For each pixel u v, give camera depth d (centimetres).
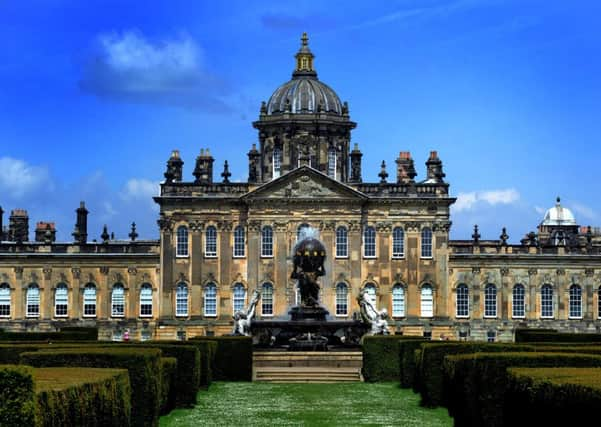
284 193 13112
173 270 13162
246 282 13112
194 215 13150
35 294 13512
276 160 14175
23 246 13500
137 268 13425
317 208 13125
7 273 13512
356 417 5856
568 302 13575
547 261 13550
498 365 4859
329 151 14188
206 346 7250
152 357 5219
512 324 13475
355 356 8456
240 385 7631
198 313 13112
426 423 5625
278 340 8925
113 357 5106
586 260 13562
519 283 13525
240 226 13162
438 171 13425
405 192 13225
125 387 4675
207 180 13262
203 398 6744
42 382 4056
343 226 13138
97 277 13462
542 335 9606
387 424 5584
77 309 13450
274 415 5922
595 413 3434
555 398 3734
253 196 13075
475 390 5044
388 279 13162
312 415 5925
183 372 6309
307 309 9112
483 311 13488
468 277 13462
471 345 6369
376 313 8975
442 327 13188
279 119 14088
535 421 3944
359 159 13762
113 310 13450
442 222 13212
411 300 13175
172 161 13350
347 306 13125
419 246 13225
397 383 7819
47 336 9988
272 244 13112
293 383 7831
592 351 5878
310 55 14638
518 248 13538
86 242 13962
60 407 3706
